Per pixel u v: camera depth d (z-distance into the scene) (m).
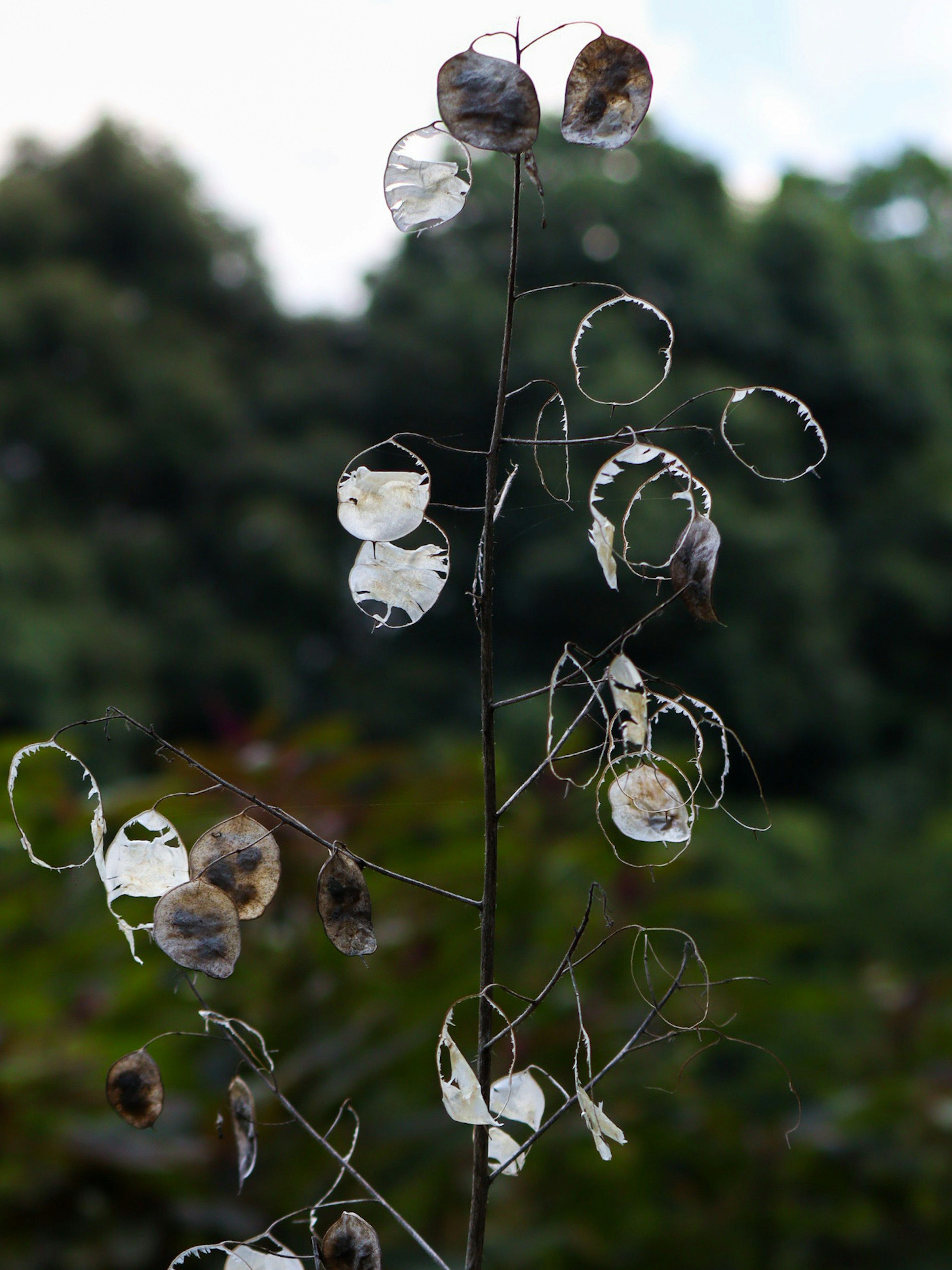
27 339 14.72
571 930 2.31
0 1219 1.80
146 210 16.38
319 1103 1.88
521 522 11.78
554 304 13.35
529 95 0.96
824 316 15.04
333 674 14.45
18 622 12.40
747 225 15.97
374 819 2.02
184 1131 1.94
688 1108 2.26
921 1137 2.49
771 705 13.41
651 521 3.88
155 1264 1.76
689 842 1.00
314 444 15.05
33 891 2.14
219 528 14.67
